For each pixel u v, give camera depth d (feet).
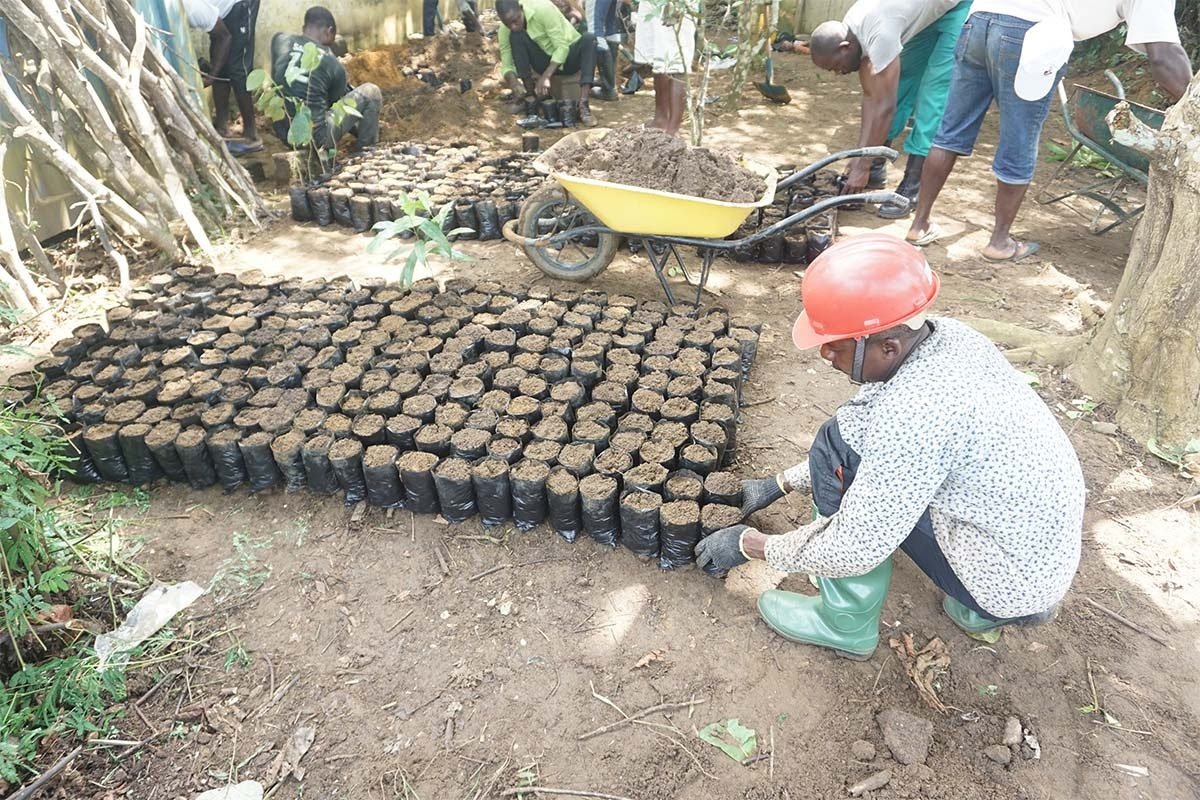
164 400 11.21
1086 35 13.35
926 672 8.11
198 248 17.12
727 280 15.90
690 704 7.89
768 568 9.41
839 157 12.50
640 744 7.54
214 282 14.60
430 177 19.04
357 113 20.61
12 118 15.34
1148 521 9.82
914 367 6.08
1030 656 8.26
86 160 17.11
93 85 16.90
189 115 17.81
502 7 24.27
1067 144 23.25
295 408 11.19
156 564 9.60
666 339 12.50
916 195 19.01
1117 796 7.02
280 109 20.13
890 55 16.83
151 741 7.59
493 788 7.20
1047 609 7.10
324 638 8.66
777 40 33.53
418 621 8.85
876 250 6.00
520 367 12.02
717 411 10.81
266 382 11.93
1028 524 6.37
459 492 9.86
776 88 26.63
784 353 13.55
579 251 16.16
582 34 25.55
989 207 19.04
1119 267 16.12
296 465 10.46
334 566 9.59
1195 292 10.33
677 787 7.19
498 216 17.40
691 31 20.24
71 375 11.84
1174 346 10.67
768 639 8.54
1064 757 7.34
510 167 19.85
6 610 7.75
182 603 9.00
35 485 8.32
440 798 7.14
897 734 7.47
